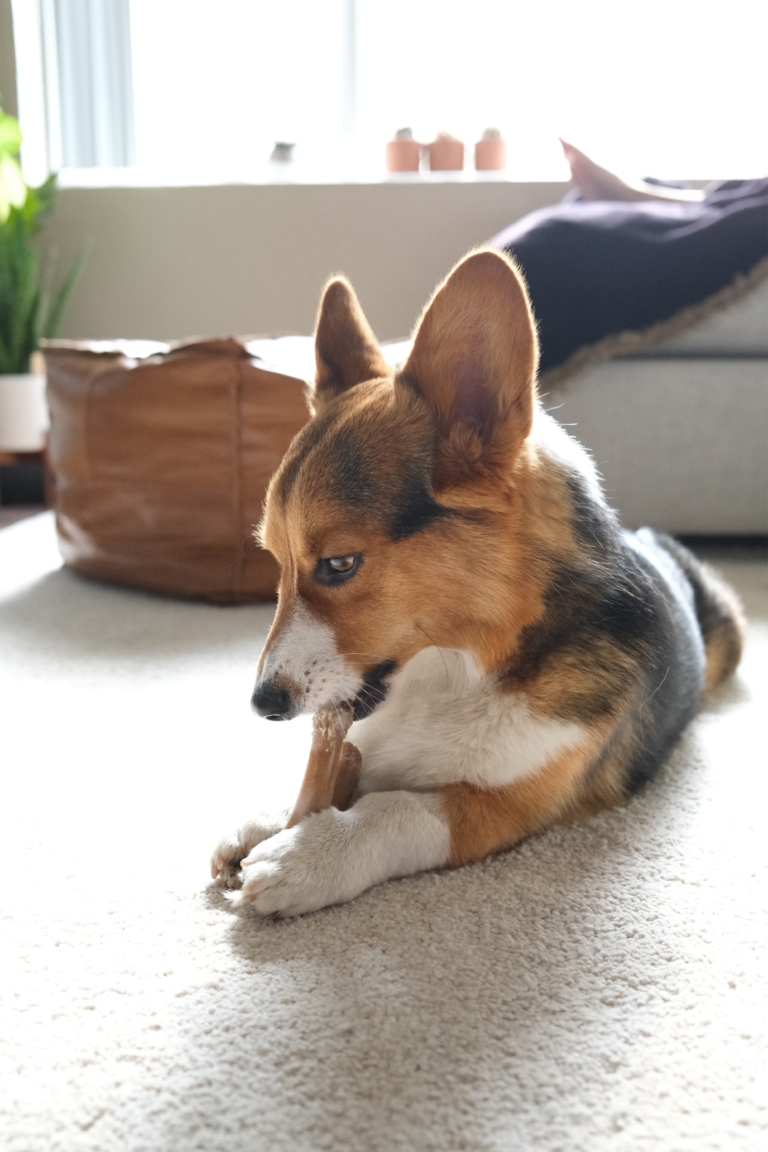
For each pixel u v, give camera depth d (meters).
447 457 0.68
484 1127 0.50
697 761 0.85
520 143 2.10
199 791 0.80
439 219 1.92
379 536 0.68
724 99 2.04
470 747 0.72
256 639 1.11
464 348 0.67
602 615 0.74
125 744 0.87
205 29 2.08
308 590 0.69
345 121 2.14
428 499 0.69
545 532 0.71
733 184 1.57
